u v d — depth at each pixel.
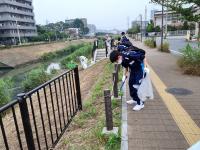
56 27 134.62
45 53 48.47
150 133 4.18
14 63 38.44
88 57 26.64
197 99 5.98
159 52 18.88
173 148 3.68
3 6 68.12
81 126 4.98
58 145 4.32
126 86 7.34
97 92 7.57
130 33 88.81
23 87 16.12
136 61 5.02
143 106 5.42
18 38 74.62
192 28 39.44
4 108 2.68
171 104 5.66
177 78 8.53
